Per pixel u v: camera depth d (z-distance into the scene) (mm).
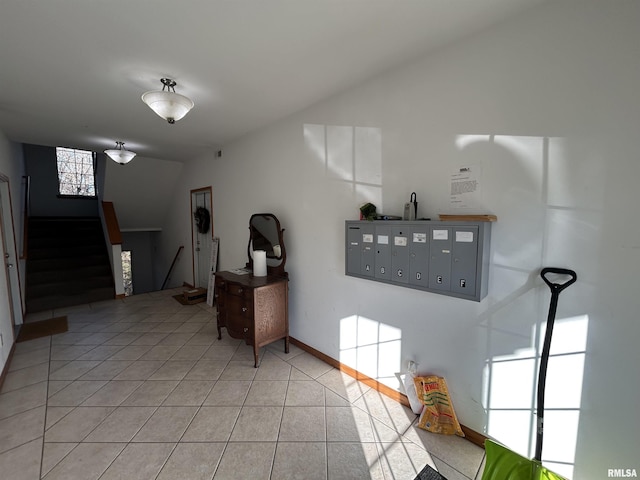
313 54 1850
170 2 1376
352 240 2223
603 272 1328
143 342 3189
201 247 5027
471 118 1694
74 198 6590
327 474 1566
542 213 1479
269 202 3301
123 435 1824
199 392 2281
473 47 1662
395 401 2180
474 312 1747
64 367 2654
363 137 2268
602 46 1278
